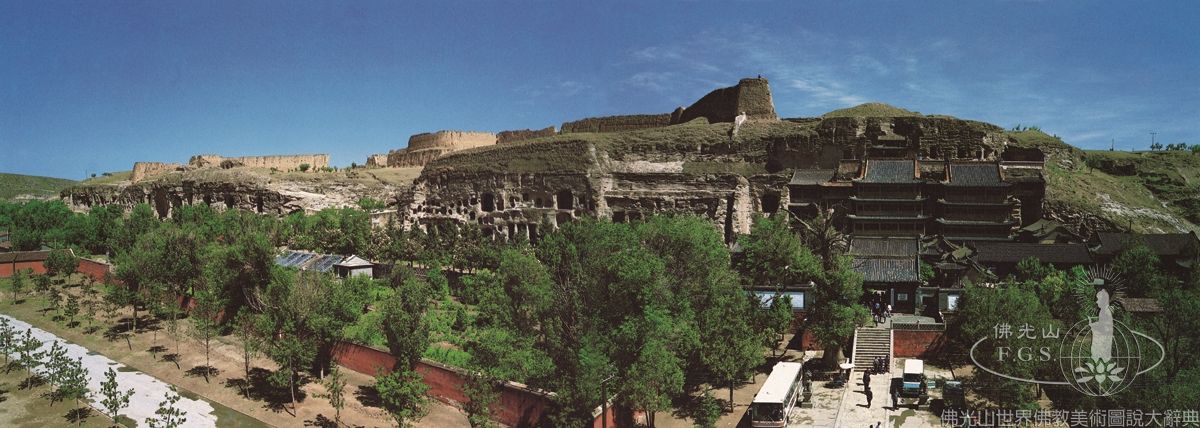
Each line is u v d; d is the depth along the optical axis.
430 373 73.06
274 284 83.81
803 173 128.12
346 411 72.62
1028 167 121.12
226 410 74.88
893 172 113.12
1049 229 105.81
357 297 92.81
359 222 138.38
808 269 74.75
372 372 79.75
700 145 146.12
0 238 173.75
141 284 104.81
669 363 60.19
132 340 97.56
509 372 63.44
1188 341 56.44
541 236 128.38
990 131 130.88
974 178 110.25
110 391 72.56
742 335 65.94
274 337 78.50
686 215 117.19
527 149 163.38
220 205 190.62
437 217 171.12
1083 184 128.38
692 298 71.69
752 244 87.62
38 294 123.00
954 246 101.56
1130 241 91.75
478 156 174.75
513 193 158.38
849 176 122.31
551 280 76.88
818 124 139.75
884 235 109.75
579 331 65.88
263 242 96.88
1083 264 93.00
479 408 63.59
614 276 69.25
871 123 132.38
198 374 84.50
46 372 83.12
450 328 87.94
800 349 79.50
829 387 67.75
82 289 121.38
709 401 66.00
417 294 76.50
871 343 75.62
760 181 133.00
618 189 145.25
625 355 62.38
